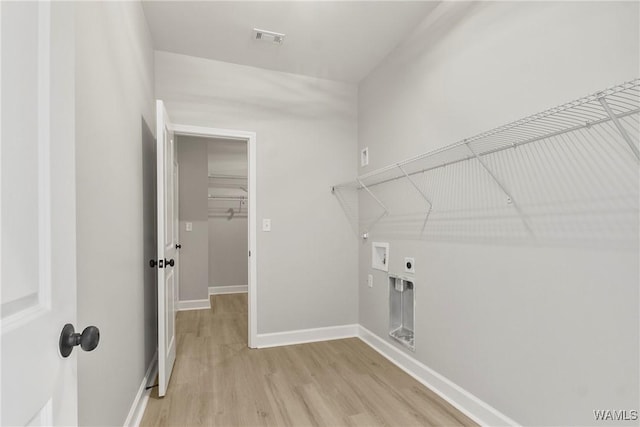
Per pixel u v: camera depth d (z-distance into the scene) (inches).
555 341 56.8
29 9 22.4
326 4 86.6
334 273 127.3
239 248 215.6
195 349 112.5
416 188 92.5
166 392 83.2
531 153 61.3
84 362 43.7
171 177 101.5
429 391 84.8
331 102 129.3
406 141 100.2
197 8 87.4
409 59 99.2
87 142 45.3
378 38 101.9
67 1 27.9
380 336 113.3
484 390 71.1
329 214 127.3
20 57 21.1
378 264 115.1
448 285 82.3
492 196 69.7
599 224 50.5
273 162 120.4
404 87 101.4
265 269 117.8
